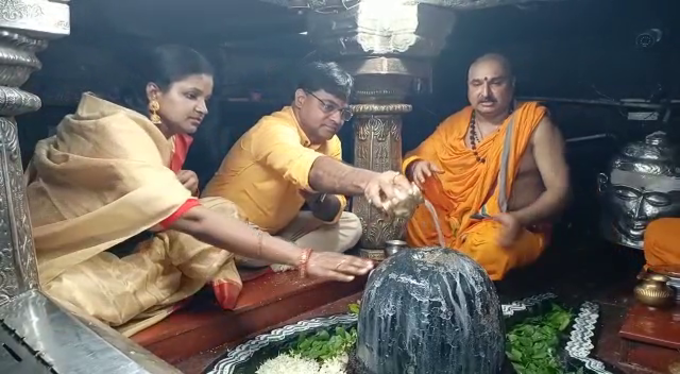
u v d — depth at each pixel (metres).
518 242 2.95
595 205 3.96
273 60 4.41
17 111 1.69
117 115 2.09
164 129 2.37
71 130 2.13
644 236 2.82
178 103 2.30
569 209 3.93
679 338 2.25
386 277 1.88
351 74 3.08
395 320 1.80
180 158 2.48
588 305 2.87
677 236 2.65
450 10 3.13
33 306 1.63
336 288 2.85
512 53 4.23
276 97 4.33
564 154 3.08
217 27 3.89
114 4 3.34
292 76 2.94
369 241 3.20
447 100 4.36
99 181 2.03
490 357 1.83
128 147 2.04
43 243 2.00
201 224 1.98
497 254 2.91
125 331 2.10
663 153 3.05
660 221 2.76
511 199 3.09
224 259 2.29
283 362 2.16
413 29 2.96
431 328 1.77
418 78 3.19
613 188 3.19
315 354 2.24
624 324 2.41
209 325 2.28
